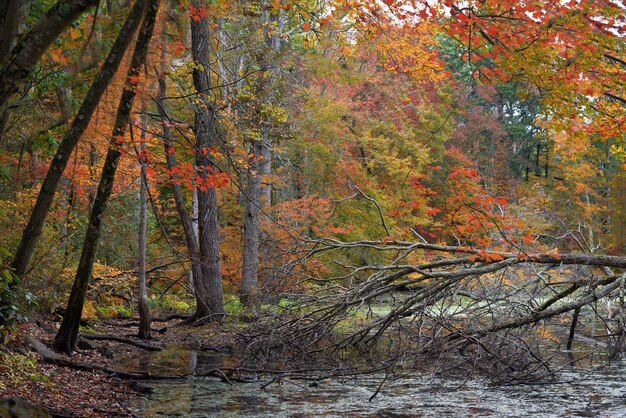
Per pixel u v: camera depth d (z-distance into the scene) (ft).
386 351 42.50
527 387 32.99
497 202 32.30
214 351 44.70
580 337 50.44
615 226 118.11
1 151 47.57
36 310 45.68
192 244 58.75
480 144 143.43
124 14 33.65
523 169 159.74
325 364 39.06
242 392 31.73
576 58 33.45
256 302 44.27
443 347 36.65
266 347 40.96
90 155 60.85
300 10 40.70
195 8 39.99
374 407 28.71
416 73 42.68
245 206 70.90
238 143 59.93
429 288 39.17
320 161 87.86
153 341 47.42
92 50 30.45
